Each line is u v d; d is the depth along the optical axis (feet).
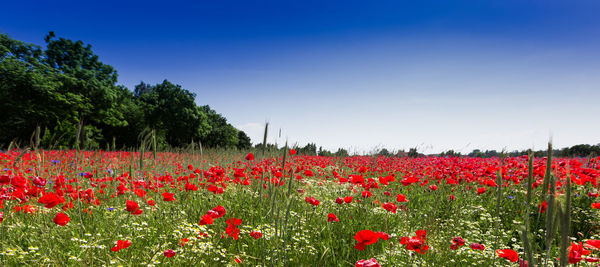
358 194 18.24
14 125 93.56
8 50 93.50
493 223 15.81
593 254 8.99
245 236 11.62
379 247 11.31
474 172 24.07
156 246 9.80
